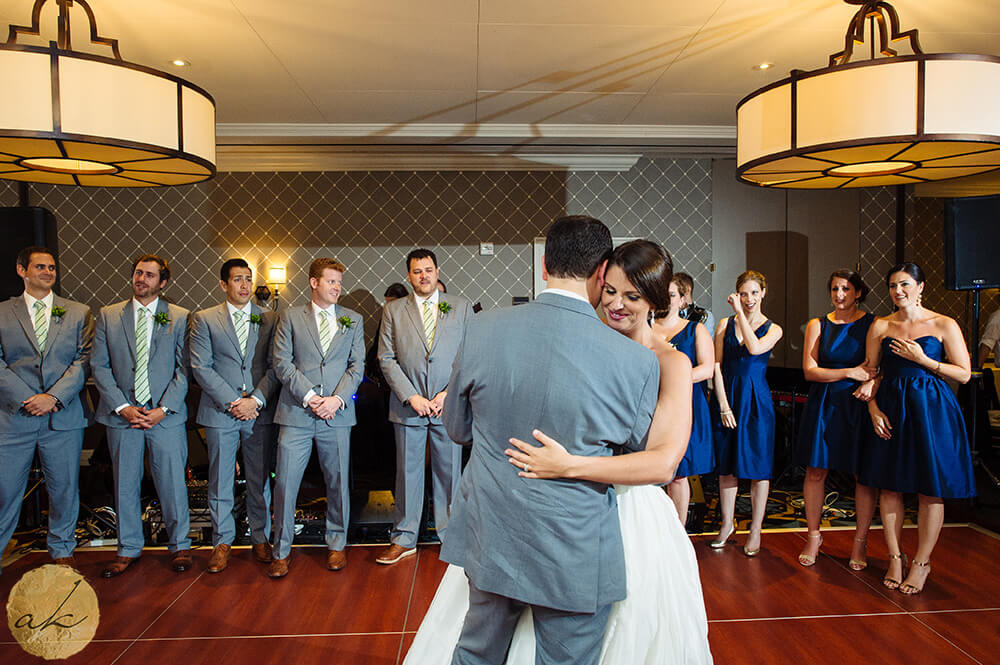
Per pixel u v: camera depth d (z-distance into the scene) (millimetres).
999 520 4254
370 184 6582
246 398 3682
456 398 1649
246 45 3816
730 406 3732
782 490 5254
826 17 3484
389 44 3820
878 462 3248
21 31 2416
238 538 4102
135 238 6449
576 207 6684
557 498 1488
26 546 3969
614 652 1694
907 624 2891
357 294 6574
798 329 6754
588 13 3420
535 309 1550
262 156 6188
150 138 2283
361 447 4953
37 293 3613
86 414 3836
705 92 4793
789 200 6734
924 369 3131
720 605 3088
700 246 6754
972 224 4789
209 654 2682
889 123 2217
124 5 3262
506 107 5141
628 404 1519
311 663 2611
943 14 3426
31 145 2205
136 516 3629
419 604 3150
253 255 6508
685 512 3668
